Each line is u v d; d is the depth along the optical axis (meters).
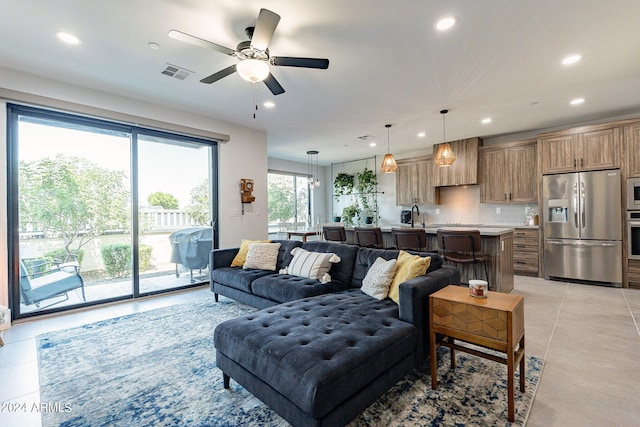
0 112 2.88
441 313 1.80
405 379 1.94
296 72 2.99
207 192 4.59
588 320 2.89
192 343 2.53
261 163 5.16
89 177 3.54
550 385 1.84
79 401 1.75
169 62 2.80
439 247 4.00
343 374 1.36
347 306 2.16
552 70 2.96
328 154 7.33
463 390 1.81
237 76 3.10
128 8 2.04
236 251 3.97
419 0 1.98
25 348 2.44
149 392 1.84
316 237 7.01
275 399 1.47
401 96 3.62
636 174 3.94
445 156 4.16
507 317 1.55
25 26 2.23
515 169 5.23
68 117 3.35
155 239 4.04
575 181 4.36
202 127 4.36
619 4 2.01
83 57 2.70
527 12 2.09
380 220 7.69
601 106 4.02
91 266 3.54
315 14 2.11
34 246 3.18
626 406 1.63
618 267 4.06
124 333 2.74
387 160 4.77
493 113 4.29
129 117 3.64
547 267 4.62
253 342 1.64
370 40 2.44
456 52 2.63
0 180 2.89
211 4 2.01
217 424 1.56
